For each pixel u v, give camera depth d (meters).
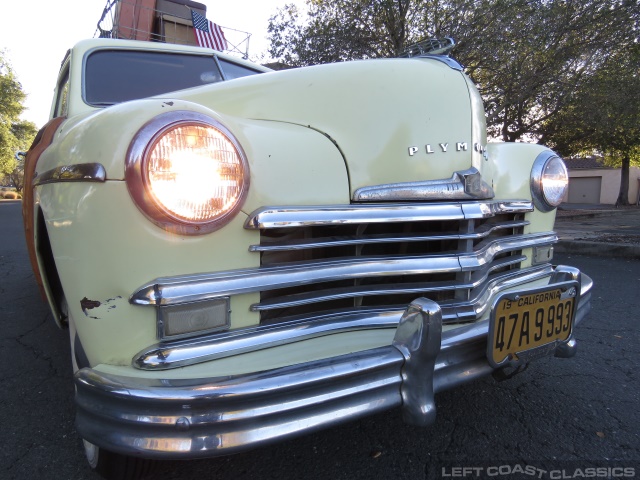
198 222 1.27
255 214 1.37
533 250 2.23
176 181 1.23
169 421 1.11
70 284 1.33
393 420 2.19
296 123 1.78
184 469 1.81
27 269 5.57
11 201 30.05
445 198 1.75
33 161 2.24
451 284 1.74
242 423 1.15
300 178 1.51
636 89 12.43
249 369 1.24
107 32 4.25
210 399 1.12
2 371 2.71
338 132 1.72
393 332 1.58
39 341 3.19
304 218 1.45
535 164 2.26
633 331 3.39
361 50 11.60
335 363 1.28
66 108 2.47
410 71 1.86
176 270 1.27
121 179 1.21
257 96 1.86
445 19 10.85
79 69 2.49
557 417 2.21
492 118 12.30
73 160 1.31
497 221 2.06
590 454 1.93
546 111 14.24
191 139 1.24
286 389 1.19
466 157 1.82
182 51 2.88
